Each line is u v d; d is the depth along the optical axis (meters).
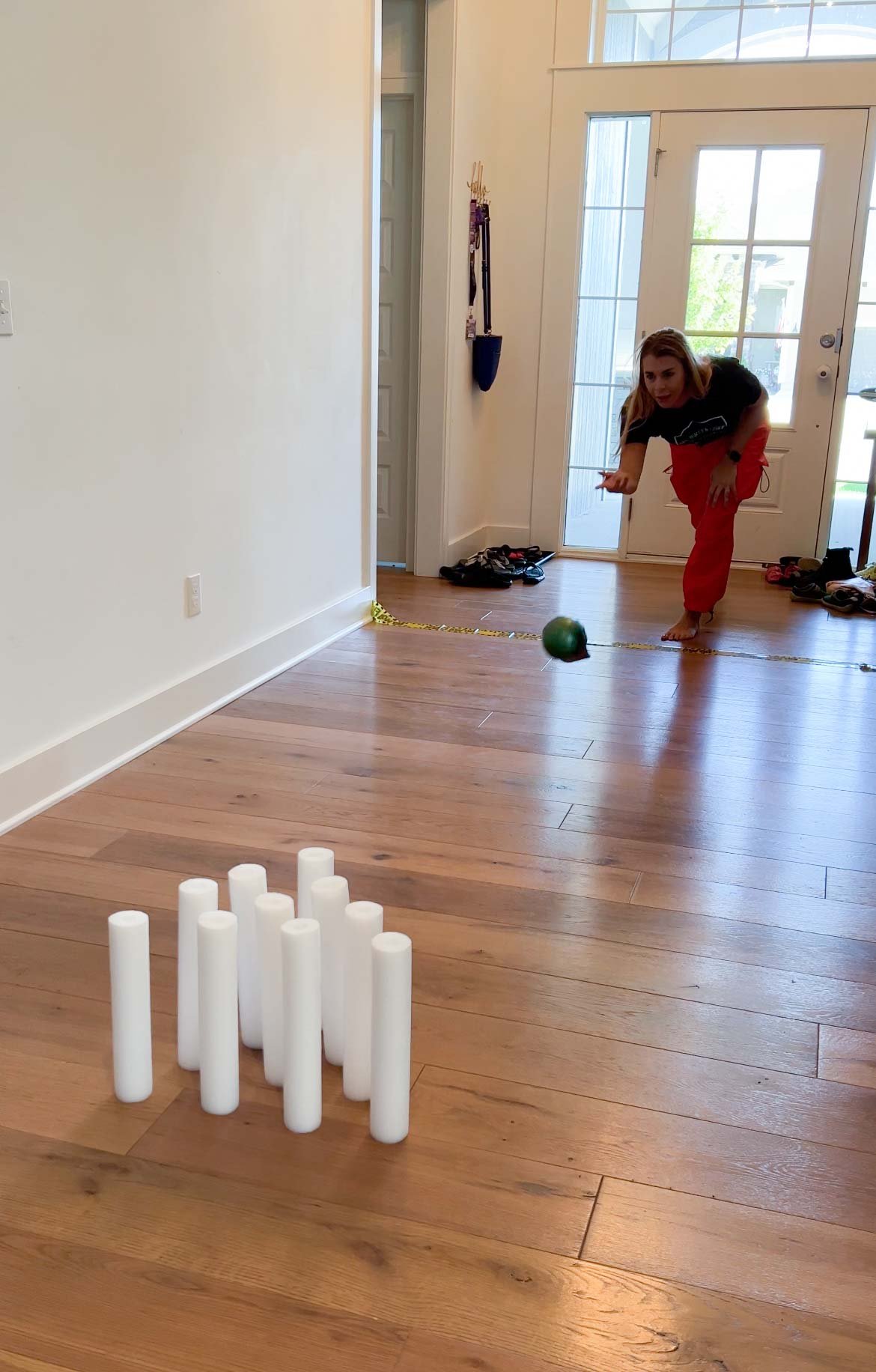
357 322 3.86
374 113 3.79
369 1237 1.25
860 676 3.60
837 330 5.08
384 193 4.87
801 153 4.95
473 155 4.89
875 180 4.92
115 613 2.61
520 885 2.10
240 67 2.92
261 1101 1.48
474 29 4.71
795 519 5.33
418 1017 1.67
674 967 1.84
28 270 2.20
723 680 3.52
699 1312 1.16
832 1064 1.60
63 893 2.02
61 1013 1.67
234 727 2.97
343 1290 1.18
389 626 4.15
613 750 2.86
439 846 2.26
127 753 2.69
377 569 5.27
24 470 2.24
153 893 2.03
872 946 1.93
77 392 2.38
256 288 3.12
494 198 5.25
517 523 5.68
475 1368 1.09
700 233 5.15
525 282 5.36
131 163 2.50
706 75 4.96
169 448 2.77
